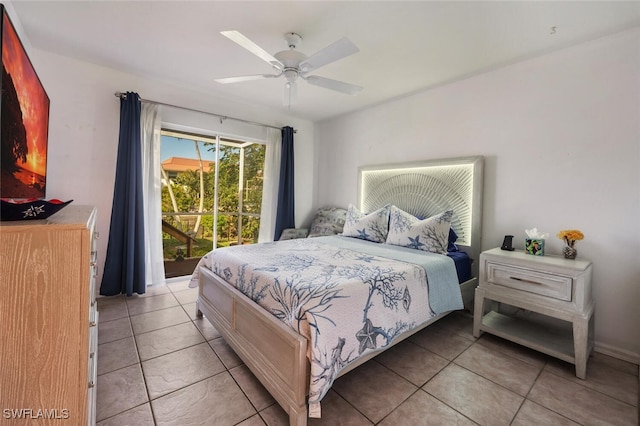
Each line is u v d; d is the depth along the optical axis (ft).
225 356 6.36
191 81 10.20
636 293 6.40
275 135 13.57
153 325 7.73
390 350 6.83
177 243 12.44
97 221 9.36
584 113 7.06
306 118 14.57
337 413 4.75
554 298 6.22
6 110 3.55
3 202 3.06
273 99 11.94
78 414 2.96
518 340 6.77
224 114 11.96
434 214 10.09
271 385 4.73
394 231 9.48
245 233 13.78
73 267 2.91
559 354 6.14
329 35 6.95
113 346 6.63
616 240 6.64
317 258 7.13
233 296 6.09
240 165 13.50
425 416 4.71
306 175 15.07
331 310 4.52
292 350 4.36
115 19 6.58
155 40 7.50
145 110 9.89
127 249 9.38
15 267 2.72
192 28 6.89
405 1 5.70
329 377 4.20
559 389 5.45
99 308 8.65
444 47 7.41
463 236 9.35
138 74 9.71
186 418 4.56
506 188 8.43
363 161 12.91
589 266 6.38
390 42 7.20
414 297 6.10
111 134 9.48
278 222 13.58
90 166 9.18
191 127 11.19
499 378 5.77
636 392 5.36
